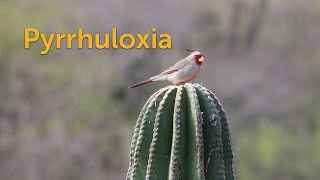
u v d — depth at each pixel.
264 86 32.91
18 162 25.78
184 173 8.88
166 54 29.75
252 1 37.19
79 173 25.84
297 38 37.47
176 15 34.44
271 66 34.72
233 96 31.86
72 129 27.62
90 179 25.83
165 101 9.04
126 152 26.70
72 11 32.53
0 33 31.50
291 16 38.28
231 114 30.92
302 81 33.91
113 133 27.31
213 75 32.91
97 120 27.81
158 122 8.98
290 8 38.66
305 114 31.86
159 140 8.95
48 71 30.20
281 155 28.80
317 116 31.80
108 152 26.52
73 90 29.41
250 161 28.50
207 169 8.93
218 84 32.25
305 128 30.92
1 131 26.86
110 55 29.78
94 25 32.16
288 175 28.42
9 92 29.08
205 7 36.00
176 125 8.89
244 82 32.75
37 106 28.83
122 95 28.75
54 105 28.72
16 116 28.03
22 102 28.81
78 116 28.20
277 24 37.94
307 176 28.59
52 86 29.59
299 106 32.16
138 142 9.04
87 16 32.41
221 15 36.25
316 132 30.73
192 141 8.88
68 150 26.28
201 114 8.88
